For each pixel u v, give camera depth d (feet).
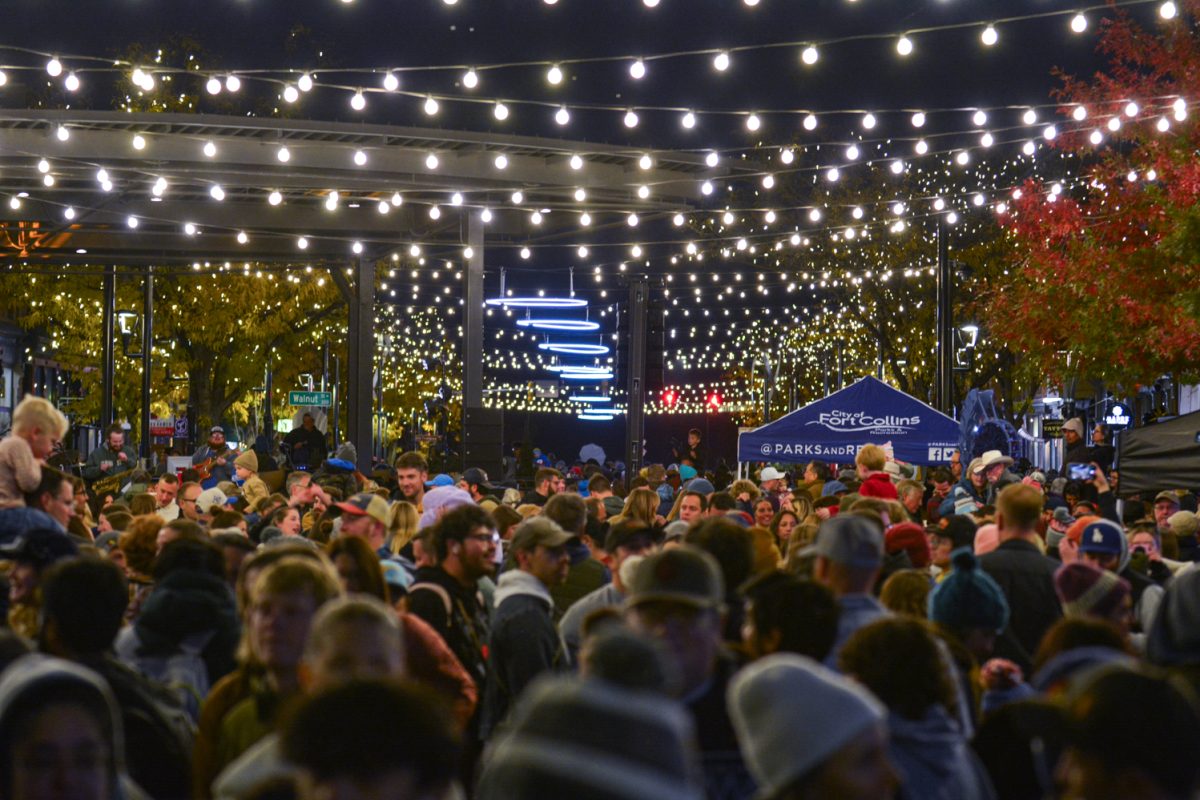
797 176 132.67
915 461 63.31
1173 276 64.85
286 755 8.33
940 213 83.92
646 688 10.41
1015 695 17.67
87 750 11.61
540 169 73.26
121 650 19.26
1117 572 25.50
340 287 97.60
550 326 135.23
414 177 72.54
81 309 136.87
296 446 89.81
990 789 14.82
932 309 128.57
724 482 83.10
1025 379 96.58
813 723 10.44
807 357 191.93
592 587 30.78
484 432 78.48
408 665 19.72
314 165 69.82
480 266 81.71
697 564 15.74
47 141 66.28
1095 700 10.43
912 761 14.25
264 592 15.69
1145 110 66.18
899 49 45.91
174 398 152.25
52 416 29.19
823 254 132.57
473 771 22.16
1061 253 70.64
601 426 298.15
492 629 23.97
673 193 77.56
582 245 87.76
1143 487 52.70
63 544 20.29
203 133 67.51
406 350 202.08
